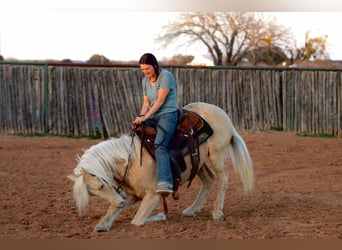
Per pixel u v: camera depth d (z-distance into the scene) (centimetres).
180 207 771
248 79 1698
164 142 623
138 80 1620
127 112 1622
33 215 697
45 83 1602
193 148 657
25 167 1111
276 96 1720
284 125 1725
